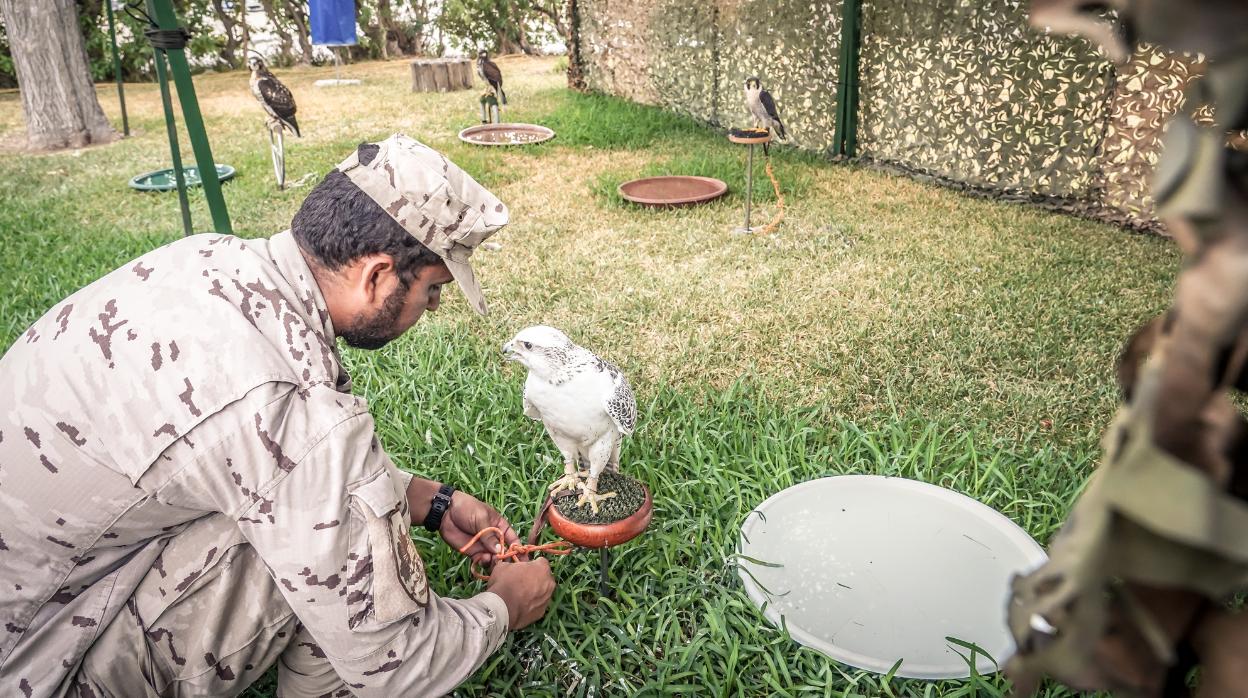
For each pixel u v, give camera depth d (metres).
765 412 3.45
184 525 1.61
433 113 11.11
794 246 5.66
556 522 2.23
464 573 2.49
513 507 2.87
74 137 9.84
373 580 1.55
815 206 6.53
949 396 3.62
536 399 2.15
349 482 1.52
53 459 1.47
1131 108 5.55
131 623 1.62
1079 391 3.63
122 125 10.93
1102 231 5.72
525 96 12.05
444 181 1.59
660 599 2.47
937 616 2.34
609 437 2.20
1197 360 0.39
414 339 4.23
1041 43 5.93
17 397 1.50
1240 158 0.38
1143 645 0.50
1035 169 6.29
